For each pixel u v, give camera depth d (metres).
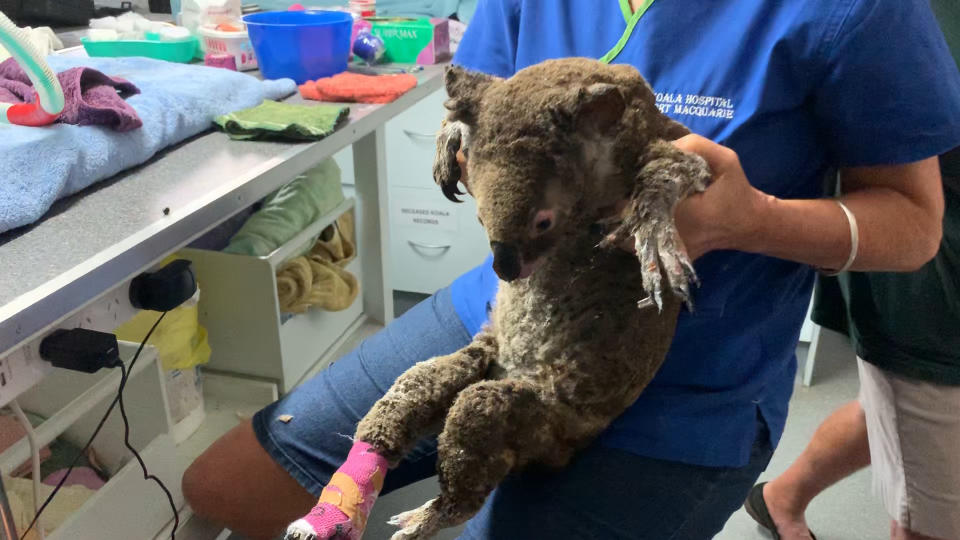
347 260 1.68
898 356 1.09
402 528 0.70
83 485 1.11
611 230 0.66
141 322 1.26
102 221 0.79
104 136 0.91
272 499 1.02
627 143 0.62
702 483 0.86
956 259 0.99
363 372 1.03
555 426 0.72
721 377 0.88
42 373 0.70
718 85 0.81
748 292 0.87
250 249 1.39
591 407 0.72
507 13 0.99
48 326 0.64
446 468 0.68
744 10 0.80
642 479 0.84
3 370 0.65
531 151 0.60
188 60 1.47
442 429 0.73
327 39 1.35
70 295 0.66
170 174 0.94
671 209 0.61
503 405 0.68
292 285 1.47
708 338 0.86
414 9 2.09
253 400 1.51
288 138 1.08
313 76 1.38
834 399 1.90
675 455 0.85
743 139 0.81
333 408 1.01
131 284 0.79
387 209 1.73
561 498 0.83
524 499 0.85
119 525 1.04
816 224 0.75
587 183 0.62
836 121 0.79
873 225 0.77
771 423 0.93
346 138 1.14
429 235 2.20
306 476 0.99
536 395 0.70
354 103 1.26
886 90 0.75
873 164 0.80
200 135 1.10
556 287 0.71
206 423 1.45
